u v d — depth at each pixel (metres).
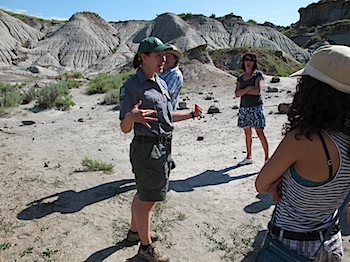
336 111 1.66
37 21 121.06
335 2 114.75
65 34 97.44
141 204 3.35
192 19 103.00
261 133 5.91
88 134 9.07
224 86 19.62
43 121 10.98
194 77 21.80
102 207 4.70
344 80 1.65
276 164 1.81
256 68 5.71
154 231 4.07
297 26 121.50
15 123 10.61
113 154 7.21
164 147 3.20
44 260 3.56
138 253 3.54
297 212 1.85
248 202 4.83
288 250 1.88
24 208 4.65
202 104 13.51
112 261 3.53
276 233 1.94
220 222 4.30
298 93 1.79
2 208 4.64
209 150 7.33
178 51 4.52
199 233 4.06
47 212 4.54
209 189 5.28
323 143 1.70
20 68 52.66
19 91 16.53
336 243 1.93
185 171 6.08
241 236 4.00
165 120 3.18
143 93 3.07
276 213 1.97
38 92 14.16
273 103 13.01
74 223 4.28
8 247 3.76
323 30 99.25
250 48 46.94
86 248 3.76
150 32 101.12
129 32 110.25
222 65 44.25
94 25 104.81
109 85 17.78
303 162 1.75
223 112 11.62
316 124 1.69
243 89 5.71
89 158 6.84
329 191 1.75
